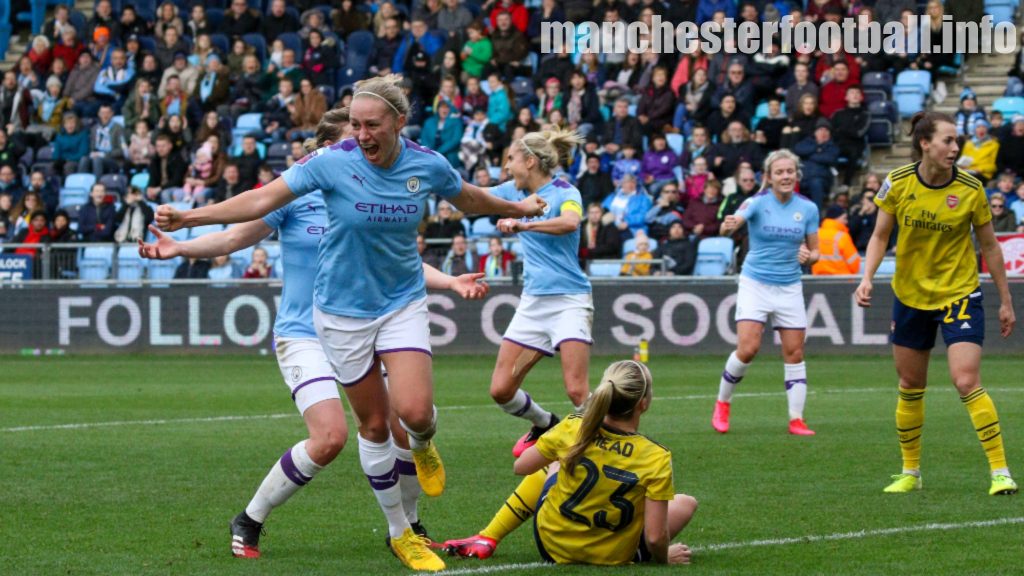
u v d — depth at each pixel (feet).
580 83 75.82
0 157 83.51
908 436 26.71
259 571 19.65
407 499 21.72
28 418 41.37
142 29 92.27
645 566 19.36
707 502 25.46
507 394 30.63
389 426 20.21
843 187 71.67
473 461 31.42
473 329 67.15
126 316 70.90
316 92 80.64
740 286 37.09
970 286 26.40
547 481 19.66
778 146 72.23
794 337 36.55
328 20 89.71
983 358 60.80
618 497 18.86
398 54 83.97
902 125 76.54
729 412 38.86
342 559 20.56
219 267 73.05
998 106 73.97
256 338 69.10
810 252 36.78
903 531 22.35
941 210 25.91
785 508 24.76
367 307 19.84
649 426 38.34
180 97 83.71
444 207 70.03
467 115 79.05
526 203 21.24
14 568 19.93
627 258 68.95
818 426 38.09
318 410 20.26
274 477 20.48
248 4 92.89
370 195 19.33
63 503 25.86
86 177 81.51
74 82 88.69
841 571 19.25
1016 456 31.48
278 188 19.15
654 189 71.51
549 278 30.22
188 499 26.30
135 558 20.66
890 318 62.64
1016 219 64.64
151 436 36.60
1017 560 19.97
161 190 79.46
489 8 84.79
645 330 65.46
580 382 30.14
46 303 71.97
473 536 21.67
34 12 97.81
